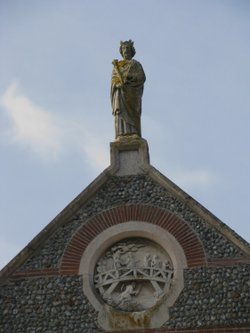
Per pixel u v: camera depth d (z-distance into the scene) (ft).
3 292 70.95
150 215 73.87
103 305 69.26
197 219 73.10
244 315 67.15
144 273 71.00
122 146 78.07
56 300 69.92
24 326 68.90
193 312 67.92
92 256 72.02
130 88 81.05
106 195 75.66
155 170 76.18
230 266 69.92
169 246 71.72
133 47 85.66
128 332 67.82
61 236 73.61
